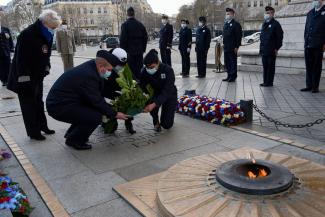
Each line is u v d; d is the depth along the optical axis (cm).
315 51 786
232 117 553
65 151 466
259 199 274
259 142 470
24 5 7281
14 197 274
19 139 528
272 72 923
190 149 454
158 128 536
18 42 473
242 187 280
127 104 473
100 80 464
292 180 293
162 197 296
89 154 451
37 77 500
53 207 316
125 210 306
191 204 279
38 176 385
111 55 453
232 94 838
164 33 1243
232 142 475
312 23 788
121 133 536
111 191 344
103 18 8750
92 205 319
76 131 466
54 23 483
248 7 8075
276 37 895
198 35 1166
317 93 804
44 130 543
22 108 505
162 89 521
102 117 460
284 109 659
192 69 1498
